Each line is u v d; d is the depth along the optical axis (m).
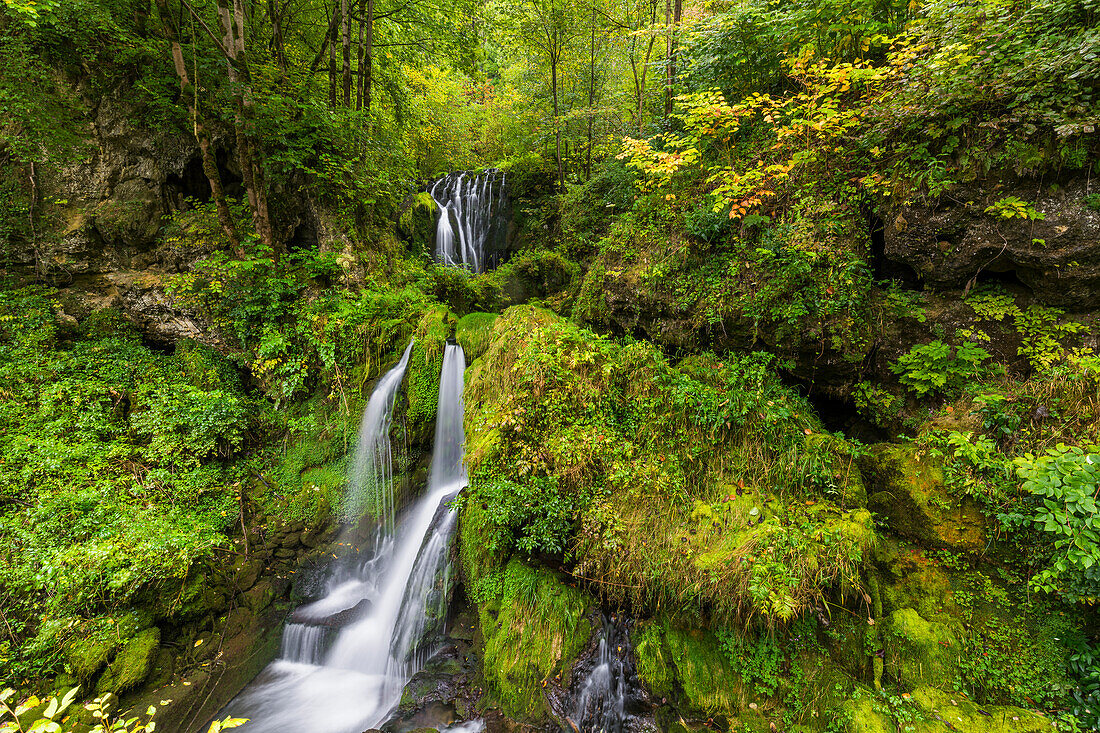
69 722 4.36
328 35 9.40
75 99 7.48
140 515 5.82
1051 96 3.81
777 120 6.39
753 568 3.98
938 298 4.80
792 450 4.79
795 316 5.33
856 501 4.45
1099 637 3.40
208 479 6.63
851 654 3.99
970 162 4.29
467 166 18.47
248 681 5.45
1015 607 3.73
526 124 16.22
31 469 5.78
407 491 7.28
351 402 7.41
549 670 4.50
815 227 5.37
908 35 4.76
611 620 4.58
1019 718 3.33
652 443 5.27
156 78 7.79
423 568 5.93
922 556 4.16
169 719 4.75
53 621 4.70
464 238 14.24
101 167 7.86
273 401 7.69
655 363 5.74
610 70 13.32
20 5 5.22
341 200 8.82
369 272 8.91
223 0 6.98
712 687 4.07
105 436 6.63
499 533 5.16
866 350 5.12
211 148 7.17
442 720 4.60
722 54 6.92
